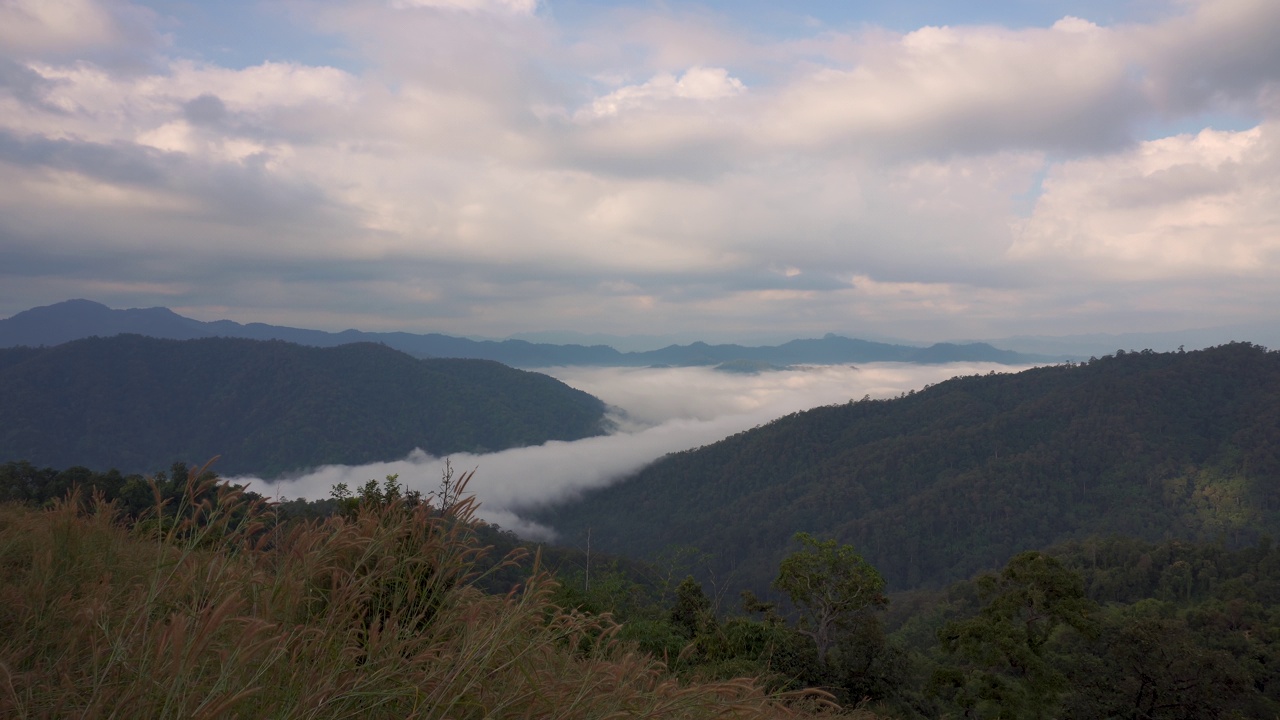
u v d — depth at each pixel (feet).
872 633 62.69
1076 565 279.28
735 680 7.61
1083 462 499.92
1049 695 63.67
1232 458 463.83
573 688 6.71
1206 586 238.89
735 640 38.45
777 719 8.45
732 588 393.50
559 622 7.75
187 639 4.82
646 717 6.45
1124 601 246.06
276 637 5.10
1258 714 78.59
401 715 5.87
